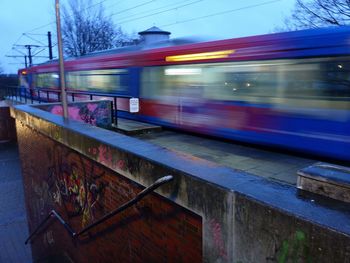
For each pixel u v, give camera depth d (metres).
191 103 9.20
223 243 2.46
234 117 7.95
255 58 7.33
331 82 5.98
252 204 2.16
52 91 17.34
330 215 1.85
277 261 2.04
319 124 6.22
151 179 3.29
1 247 10.60
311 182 2.19
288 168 6.20
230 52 7.92
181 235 3.12
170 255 3.32
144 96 11.09
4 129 20.56
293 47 6.55
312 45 6.24
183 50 9.34
